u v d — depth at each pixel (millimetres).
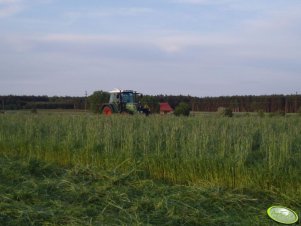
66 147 12328
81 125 15094
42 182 8828
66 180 8977
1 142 14227
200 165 9492
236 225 6734
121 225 6496
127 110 30594
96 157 11273
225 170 9008
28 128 15836
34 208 7117
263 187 8555
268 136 11680
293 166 9102
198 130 12242
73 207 7297
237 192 8445
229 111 31688
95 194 8008
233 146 10477
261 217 7082
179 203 7555
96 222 6605
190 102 55219
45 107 54406
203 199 7766
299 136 12789
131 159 10602
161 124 15891
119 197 7848
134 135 12344
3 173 9547
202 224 6738
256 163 9258
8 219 6629
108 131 12891
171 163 9891
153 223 6719
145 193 8266
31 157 11484
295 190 8219
